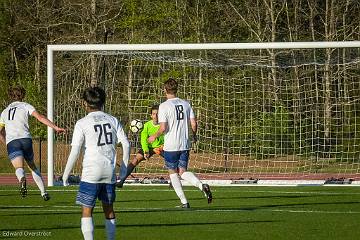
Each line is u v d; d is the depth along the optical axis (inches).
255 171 2815.0
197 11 4160.9
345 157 2864.2
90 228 1032.8
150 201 1770.4
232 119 2881.4
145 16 4119.1
